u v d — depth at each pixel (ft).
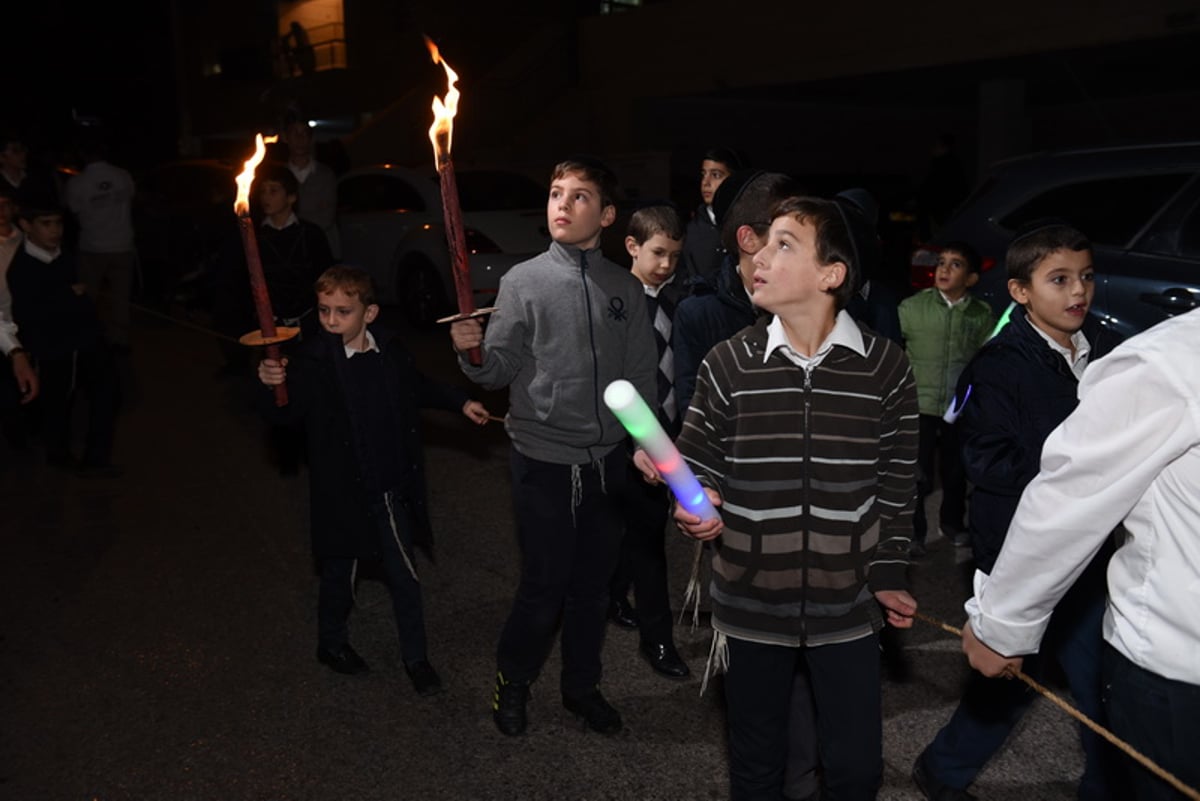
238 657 13.48
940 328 16.20
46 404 21.49
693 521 6.99
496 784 10.62
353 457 11.90
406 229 36.01
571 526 10.85
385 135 67.77
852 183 54.95
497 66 67.72
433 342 33.58
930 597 14.87
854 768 8.06
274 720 11.93
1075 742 11.17
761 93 61.72
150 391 29.01
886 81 55.26
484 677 12.92
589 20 64.85
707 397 8.05
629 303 10.85
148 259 43.91
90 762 11.09
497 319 10.49
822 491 7.76
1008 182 20.15
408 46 73.31
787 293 7.61
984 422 9.21
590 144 64.95
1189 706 5.73
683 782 10.62
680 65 59.77
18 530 18.33
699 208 15.58
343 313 11.65
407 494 12.37
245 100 89.86
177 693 12.57
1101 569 8.80
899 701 12.07
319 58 93.45
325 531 12.03
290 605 15.07
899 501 8.10
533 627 11.09
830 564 7.84
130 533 18.12
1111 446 5.58
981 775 10.60
